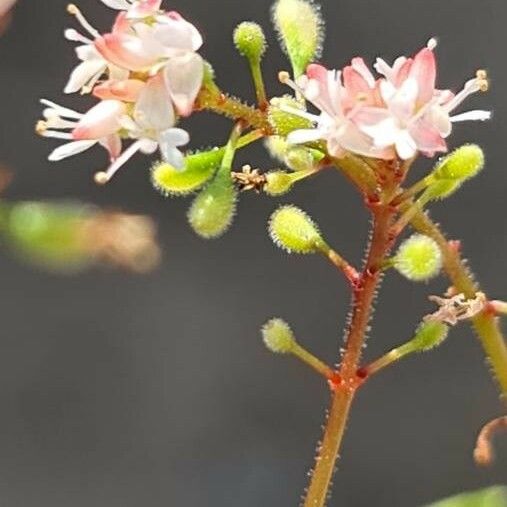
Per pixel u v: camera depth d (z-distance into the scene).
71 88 0.14
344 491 0.26
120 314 0.26
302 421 0.26
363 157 0.15
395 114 0.14
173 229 0.26
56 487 0.26
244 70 0.26
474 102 0.26
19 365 0.26
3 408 0.26
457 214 0.26
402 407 0.26
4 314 0.26
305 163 0.15
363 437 0.26
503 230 0.26
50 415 0.26
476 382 0.26
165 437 0.26
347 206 0.26
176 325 0.26
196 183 0.15
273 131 0.15
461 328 0.26
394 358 0.15
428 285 0.26
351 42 0.26
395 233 0.15
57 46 0.26
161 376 0.26
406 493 0.26
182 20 0.14
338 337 0.26
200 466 0.26
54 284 0.26
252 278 0.26
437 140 0.14
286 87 0.25
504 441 0.25
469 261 0.26
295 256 0.27
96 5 0.26
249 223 0.27
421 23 0.26
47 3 0.26
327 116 0.14
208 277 0.26
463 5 0.26
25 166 0.26
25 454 0.26
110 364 0.26
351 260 0.26
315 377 0.26
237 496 0.26
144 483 0.26
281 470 0.26
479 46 0.26
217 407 0.26
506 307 0.15
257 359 0.26
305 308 0.26
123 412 0.26
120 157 0.14
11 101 0.26
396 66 0.14
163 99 0.14
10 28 0.26
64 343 0.26
